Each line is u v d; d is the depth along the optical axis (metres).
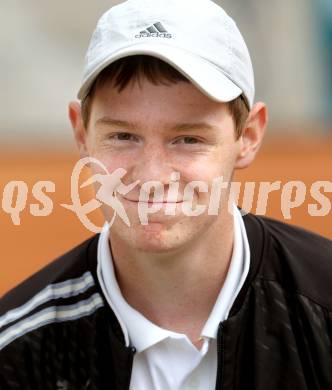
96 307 7.50
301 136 42.22
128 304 7.45
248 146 7.71
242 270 7.45
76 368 7.49
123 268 7.41
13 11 53.41
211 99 6.80
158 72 6.76
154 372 7.40
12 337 7.48
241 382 7.34
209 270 7.32
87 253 7.81
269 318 7.35
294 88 52.88
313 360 7.28
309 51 53.69
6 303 7.83
